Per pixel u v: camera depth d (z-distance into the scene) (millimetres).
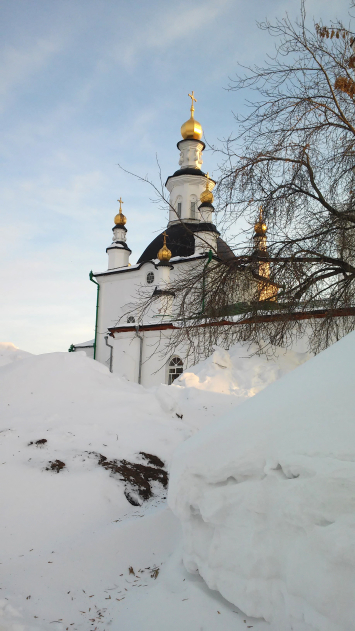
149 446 6211
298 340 13977
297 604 2240
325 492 2166
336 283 8664
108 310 33688
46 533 4055
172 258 31281
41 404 6961
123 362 23547
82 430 6129
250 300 8992
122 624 2889
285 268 8391
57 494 4574
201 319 9359
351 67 8375
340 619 2006
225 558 2717
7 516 4148
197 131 36719
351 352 2830
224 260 8977
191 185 35625
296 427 2539
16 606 2977
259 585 2488
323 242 8445
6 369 8125
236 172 8383
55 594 3215
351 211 8102
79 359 8516
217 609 2709
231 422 3020
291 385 2932
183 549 3260
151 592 3141
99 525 4293
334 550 2037
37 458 5129
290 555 2303
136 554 3818
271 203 8406
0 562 3566
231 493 2730
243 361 10250
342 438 2281
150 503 4918
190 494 3039
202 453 2996
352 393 2471
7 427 5977
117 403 7457
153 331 23188
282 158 8305
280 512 2391
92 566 3594
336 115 8219
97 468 5180
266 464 2549
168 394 8266
